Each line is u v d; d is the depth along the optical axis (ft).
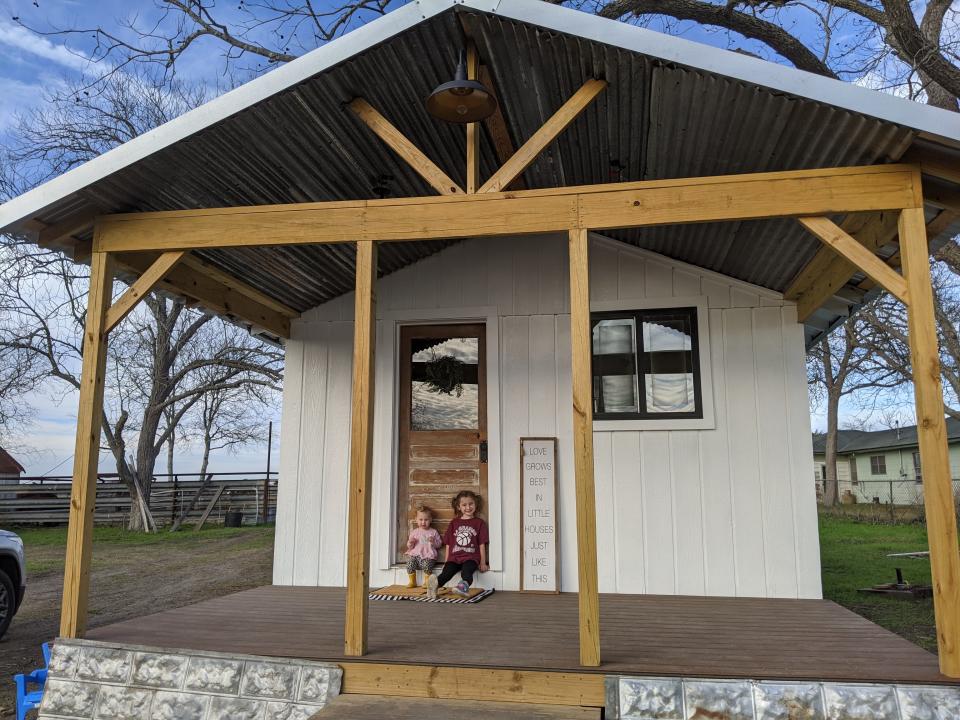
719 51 9.95
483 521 17.16
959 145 9.73
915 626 19.35
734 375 16.63
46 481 58.39
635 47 10.23
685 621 12.95
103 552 40.78
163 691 10.96
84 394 12.20
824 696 9.16
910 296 10.00
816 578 15.56
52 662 11.47
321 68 11.27
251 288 17.19
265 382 54.65
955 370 40.70
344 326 18.84
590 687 9.68
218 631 12.27
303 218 12.06
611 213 11.03
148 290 12.46
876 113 9.50
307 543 17.94
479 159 15.19
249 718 10.55
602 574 16.39
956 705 8.91
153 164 12.21
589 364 10.55
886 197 10.36
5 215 11.98
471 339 18.42
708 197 10.81
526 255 18.04
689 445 16.56
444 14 10.94
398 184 15.38
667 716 9.39
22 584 21.72
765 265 15.60
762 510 16.01
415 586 16.72
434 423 18.17
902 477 81.61
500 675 9.93
